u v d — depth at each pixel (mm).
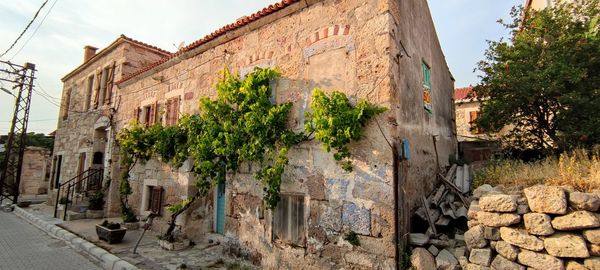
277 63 5773
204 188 6383
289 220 5125
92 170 11508
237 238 5898
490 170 5562
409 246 4223
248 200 5781
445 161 7277
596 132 5445
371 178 4246
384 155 4172
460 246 4074
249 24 6324
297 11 5582
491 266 3348
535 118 6551
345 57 4781
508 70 6344
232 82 5973
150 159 8602
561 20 6164
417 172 5113
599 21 5812
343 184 4512
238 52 6664
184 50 7980
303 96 5246
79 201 11688
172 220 6688
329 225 4578
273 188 5039
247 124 5379
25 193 20969
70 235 7684
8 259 6062
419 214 4695
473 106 14430
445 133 7812
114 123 11000
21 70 16500
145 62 12062
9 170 20516
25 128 16062
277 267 5102
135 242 7043
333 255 4480
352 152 4473
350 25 4809
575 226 2928
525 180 4148
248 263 5523
